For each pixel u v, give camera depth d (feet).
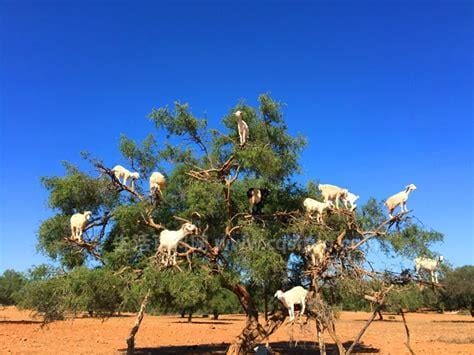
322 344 56.29
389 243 61.11
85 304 61.11
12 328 138.72
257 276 59.00
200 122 70.08
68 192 69.10
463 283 219.41
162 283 57.11
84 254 68.74
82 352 87.61
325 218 63.72
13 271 271.90
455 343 112.06
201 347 102.27
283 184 73.72
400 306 60.29
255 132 69.77
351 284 59.62
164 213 70.54
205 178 66.39
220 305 90.99
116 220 69.31
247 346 68.23
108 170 65.72
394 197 60.34
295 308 57.82
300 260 68.74
